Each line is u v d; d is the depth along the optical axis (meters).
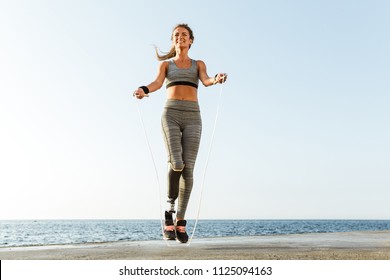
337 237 7.41
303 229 85.19
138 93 4.89
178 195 5.18
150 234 62.66
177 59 5.29
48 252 4.96
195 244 5.84
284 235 8.42
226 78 4.94
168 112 5.09
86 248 5.43
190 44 5.38
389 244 5.66
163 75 5.24
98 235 60.25
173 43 5.38
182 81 5.15
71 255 4.59
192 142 5.08
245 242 6.23
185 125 5.12
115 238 48.44
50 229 103.81
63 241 45.59
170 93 5.16
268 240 6.65
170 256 4.36
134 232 73.00
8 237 56.03
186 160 5.06
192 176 5.12
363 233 8.92
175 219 5.30
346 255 4.38
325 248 5.07
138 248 5.29
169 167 5.04
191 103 5.13
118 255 4.52
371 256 4.32
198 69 5.31
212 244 5.82
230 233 60.56
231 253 4.56
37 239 50.09
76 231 84.06
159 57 5.60
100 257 4.35
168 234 5.18
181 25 5.32
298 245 5.54
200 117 5.23
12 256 4.59
